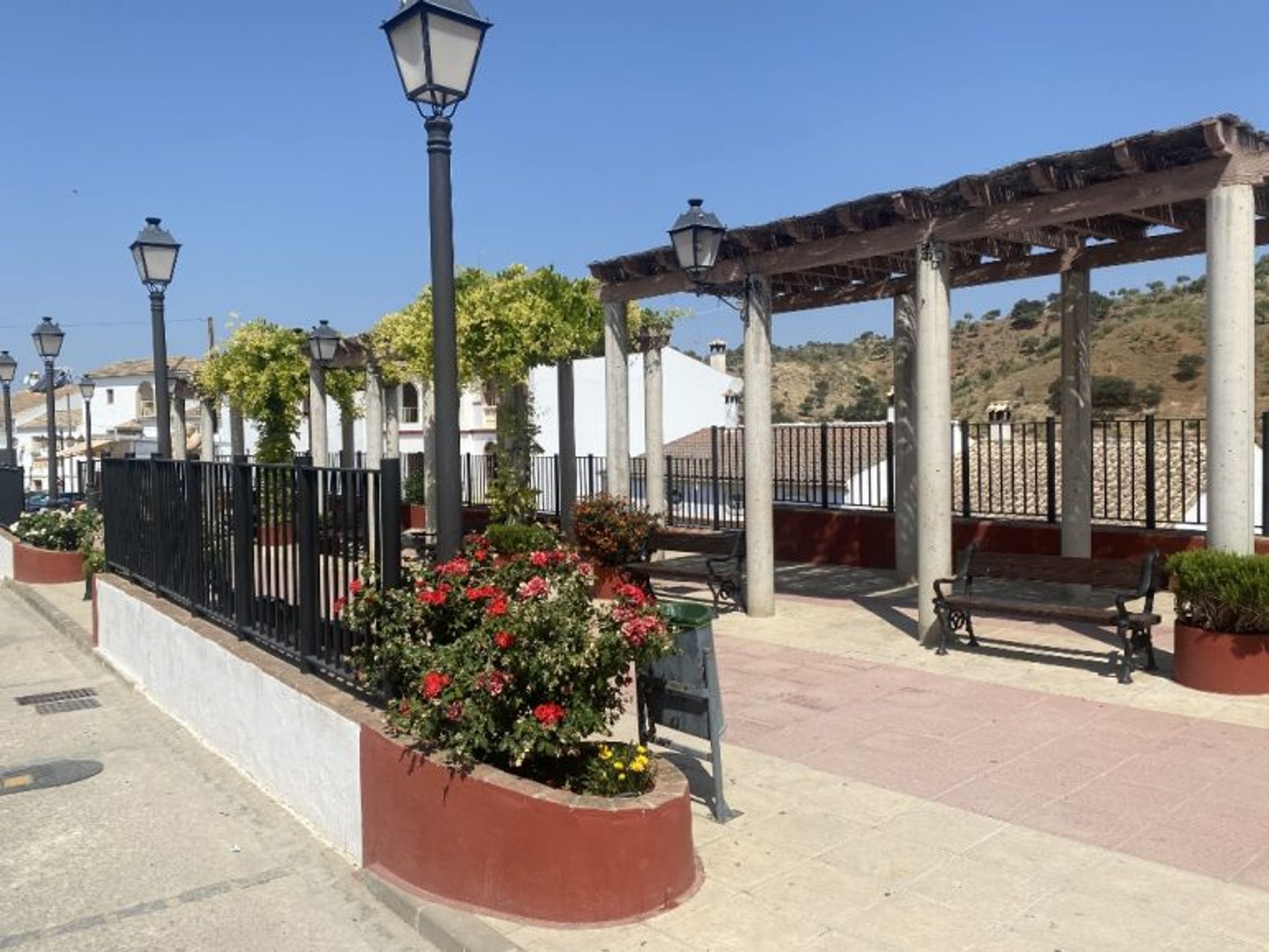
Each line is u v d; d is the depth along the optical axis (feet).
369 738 15.89
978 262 34.83
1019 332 182.39
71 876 16.65
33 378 160.15
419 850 14.73
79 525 51.11
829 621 32.55
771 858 15.21
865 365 225.97
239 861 16.97
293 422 71.05
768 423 33.19
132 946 14.24
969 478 42.57
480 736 14.06
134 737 24.47
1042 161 24.40
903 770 18.80
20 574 51.90
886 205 28.02
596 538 36.01
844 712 22.62
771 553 33.42
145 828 18.58
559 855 13.30
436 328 16.78
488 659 14.23
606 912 13.30
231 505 23.31
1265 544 32.73
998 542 39.14
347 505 17.65
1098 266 32.27
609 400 39.47
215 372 71.41
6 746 24.08
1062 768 18.49
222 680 22.33
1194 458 50.70
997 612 26.14
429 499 56.85
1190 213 28.99
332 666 18.56
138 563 31.45
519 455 51.52
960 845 15.48
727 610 34.58
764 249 32.22
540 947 12.80
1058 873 14.42
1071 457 33.47
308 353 63.52
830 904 13.71
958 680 24.70
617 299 38.70
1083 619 24.39
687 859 14.07
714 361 130.11
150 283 34.73
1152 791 17.24
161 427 35.04
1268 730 20.03
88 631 37.29
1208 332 23.27
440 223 16.76
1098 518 39.81
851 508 46.60
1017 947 12.48
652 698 17.79
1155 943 12.47
